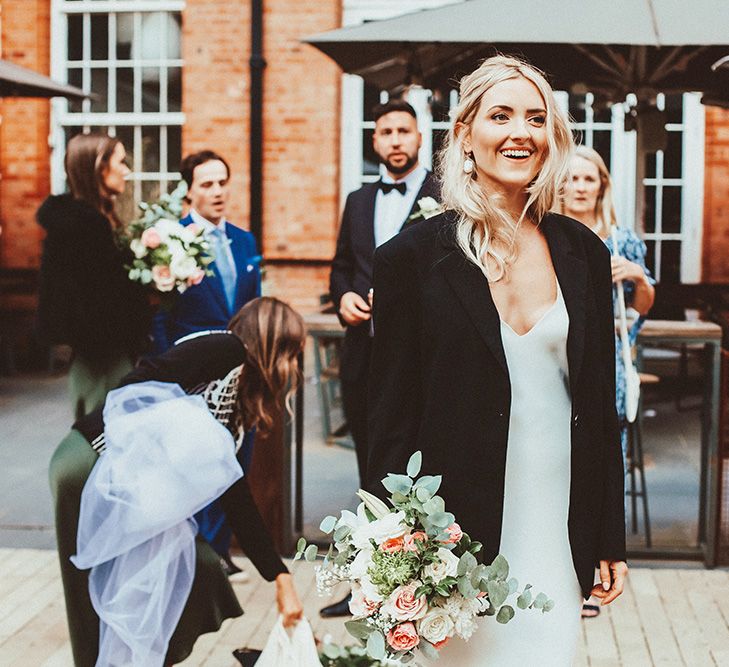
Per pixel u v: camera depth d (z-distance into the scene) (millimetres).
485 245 2527
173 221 4801
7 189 11453
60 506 3420
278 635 2904
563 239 2609
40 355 11094
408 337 2564
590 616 4695
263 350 3494
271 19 10969
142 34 11586
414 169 5086
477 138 2547
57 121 11633
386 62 6699
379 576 2363
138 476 3188
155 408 3240
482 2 6027
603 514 2609
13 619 4629
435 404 2502
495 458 2482
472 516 2490
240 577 5031
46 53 11570
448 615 2395
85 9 11547
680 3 5727
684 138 10852
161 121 11594
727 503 5406
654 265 10969
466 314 2496
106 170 4762
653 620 4660
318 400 9484
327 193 11023
